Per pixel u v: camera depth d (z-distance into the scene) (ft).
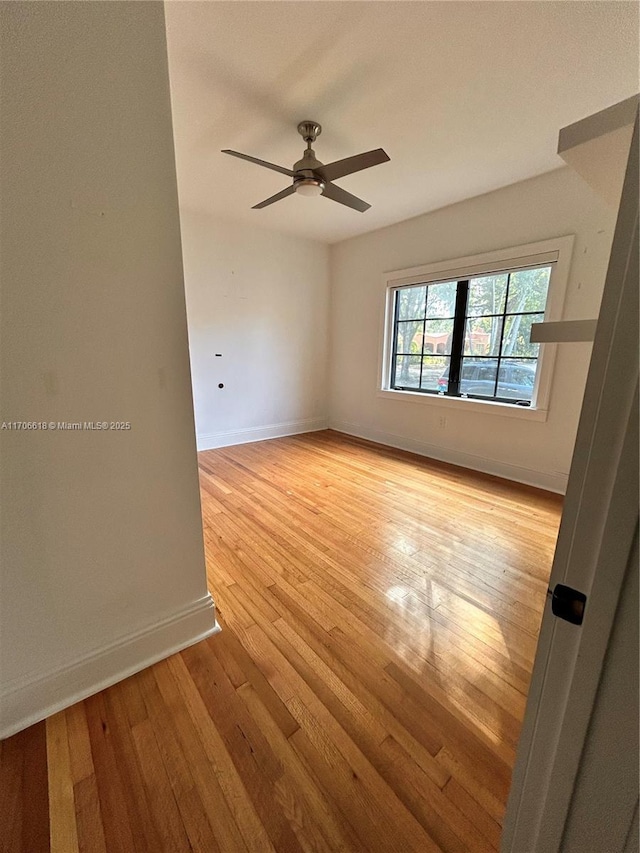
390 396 14.15
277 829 3.00
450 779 3.36
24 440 3.39
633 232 1.25
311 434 16.42
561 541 1.59
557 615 1.63
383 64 5.48
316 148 7.86
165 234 3.84
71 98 3.11
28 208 3.07
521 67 5.52
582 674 1.56
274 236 14.08
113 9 3.19
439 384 12.75
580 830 1.73
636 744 1.44
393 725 3.83
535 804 1.94
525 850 2.06
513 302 10.42
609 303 1.33
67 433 3.60
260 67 5.53
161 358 4.06
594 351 1.39
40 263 3.20
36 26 2.88
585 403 1.44
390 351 14.23
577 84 5.85
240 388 14.49
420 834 2.98
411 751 3.59
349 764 3.47
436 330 12.56
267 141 7.56
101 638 4.15
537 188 9.25
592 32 4.83
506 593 5.90
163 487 4.34
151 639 4.51
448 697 4.14
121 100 3.35
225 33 4.89
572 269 8.96
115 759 3.49
